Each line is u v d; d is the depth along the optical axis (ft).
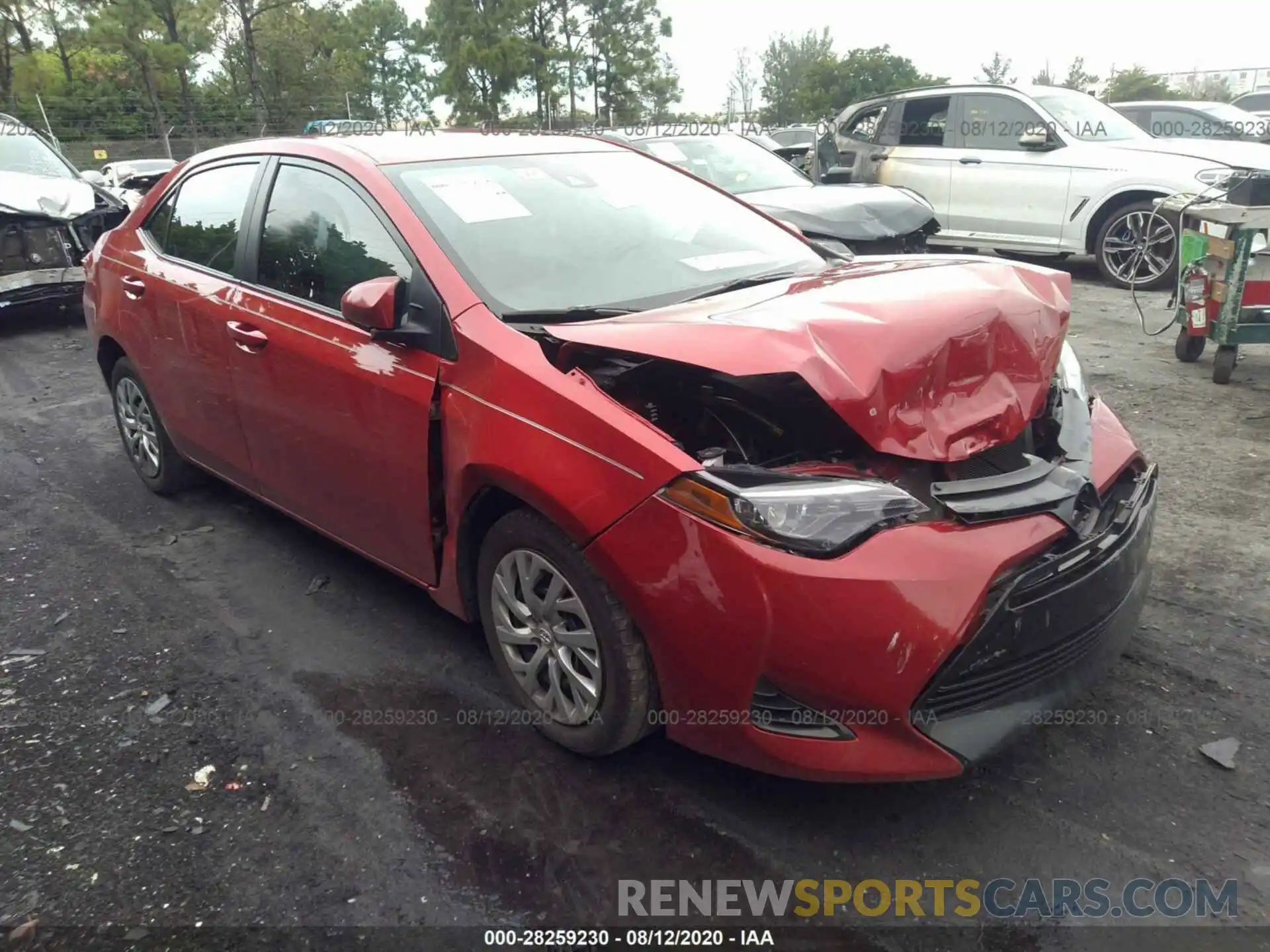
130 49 93.61
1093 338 25.04
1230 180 20.62
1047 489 8.25
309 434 11.43
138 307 14.57
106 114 99.71
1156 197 30.30
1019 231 33.50
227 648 11.69
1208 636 11.19
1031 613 7.83
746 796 8.95
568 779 9.21
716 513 7.61
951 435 8.16
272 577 13.48
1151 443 17.35
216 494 16.49
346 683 10.91
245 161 13.21
